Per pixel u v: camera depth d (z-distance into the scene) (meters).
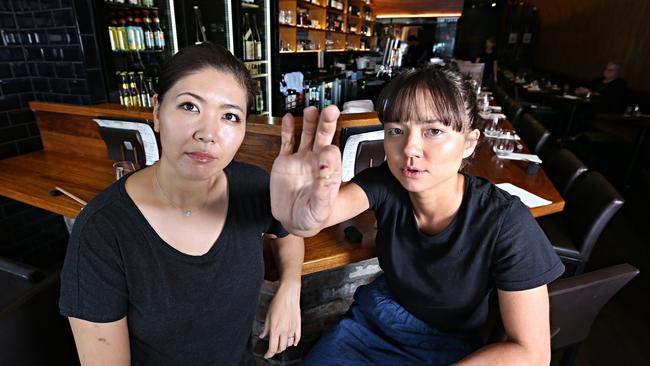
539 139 2.61
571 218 1.79
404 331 1.02
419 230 0.96
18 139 2.22
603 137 4.32
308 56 5.77
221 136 0.64
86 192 1.61
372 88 6.59
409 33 11.08
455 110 0.78
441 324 1.01
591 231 1.59
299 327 0.99
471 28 12.65
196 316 0.75
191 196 0.72
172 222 0.71
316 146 0.64
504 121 3.43
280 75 4.20
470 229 0.89
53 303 0.84
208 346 0.80
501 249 0.85
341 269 1.42
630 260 2.60
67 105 2.10
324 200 0.62
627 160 4.18
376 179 1.05
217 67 0.62
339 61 6.91
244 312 0.84
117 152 1.80
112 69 2.42
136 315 0.72
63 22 2.18
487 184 0.95
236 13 3.43
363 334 1.04
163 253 0.69
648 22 5.28
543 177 1.90
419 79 0.80
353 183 1.06
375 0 7.54
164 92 0.63
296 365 1.47
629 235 2.93
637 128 4.18
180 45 3.11
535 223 0.87
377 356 0.98
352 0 6.84
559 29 8.97
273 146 1.63
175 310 0.72
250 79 0.69
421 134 0.81
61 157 2.15
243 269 0.80
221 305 0.77
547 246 0.85
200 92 0.61
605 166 4.32
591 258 2.63
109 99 2.41
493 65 8.59
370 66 7.29
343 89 6.23
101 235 0.65
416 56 9.16
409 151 0.82
